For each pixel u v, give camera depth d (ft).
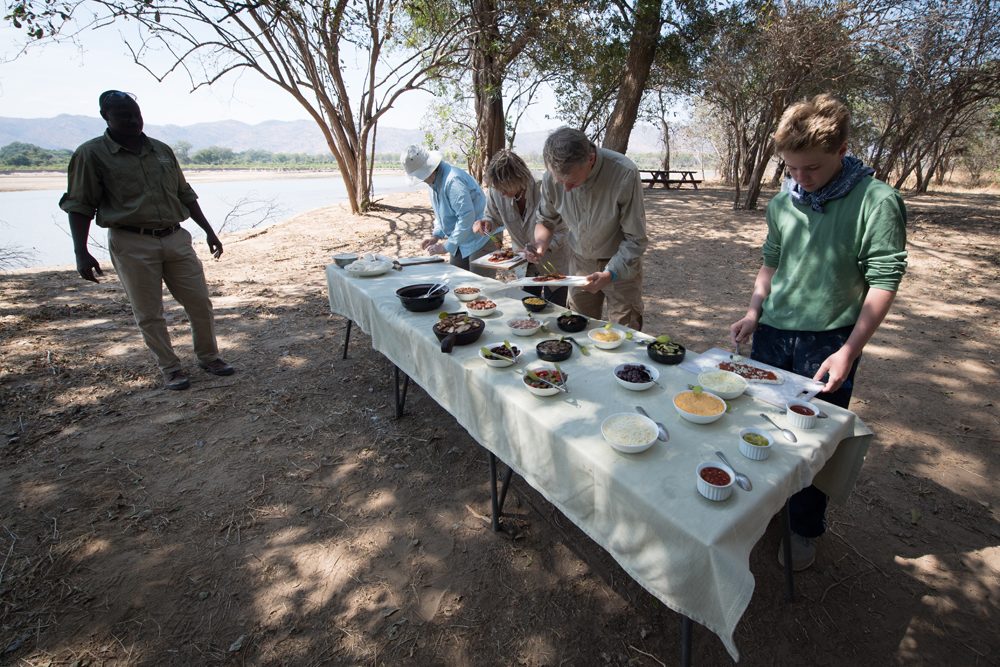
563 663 5.44
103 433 9.66
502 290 9.41
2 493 7.98
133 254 10.02
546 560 6.79
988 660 5.40
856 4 27.86
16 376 11.68
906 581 6.38
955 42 28.81
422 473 8.62
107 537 7.15
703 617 3.78
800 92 35.60
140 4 19.75
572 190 8.55
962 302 17.24
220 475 8.53
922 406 10.57
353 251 25.81
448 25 32.12
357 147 35.22
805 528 6.23
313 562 6.79
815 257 5.56
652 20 29.32
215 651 5.58
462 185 11.25
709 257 25.12
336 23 28.86
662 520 3.84
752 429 4.75
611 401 5.47
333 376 12.12
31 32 15.57
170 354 11.27
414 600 6.22
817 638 5.66
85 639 5.70
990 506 7.67
